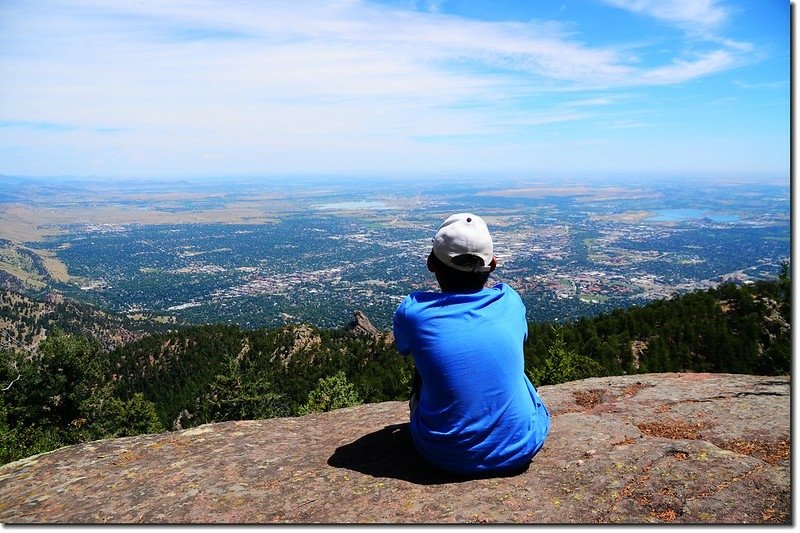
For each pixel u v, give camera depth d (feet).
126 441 15.69
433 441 11.77
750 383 18.07
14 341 299.58
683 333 90.27
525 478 11.59
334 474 12.64
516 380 11.78
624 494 10.61
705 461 11.59
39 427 105.81
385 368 140.46
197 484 12.42
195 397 163.43
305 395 141.38
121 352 216.74
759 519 9.36
